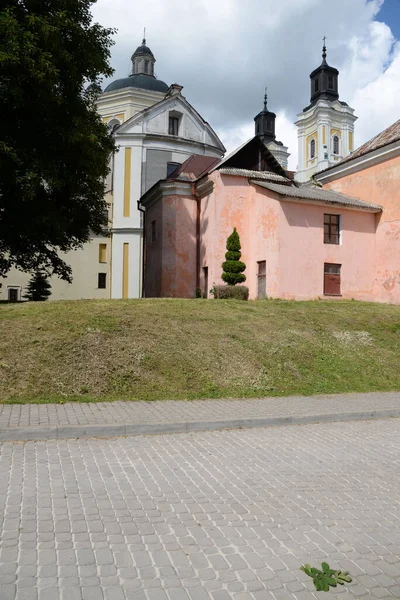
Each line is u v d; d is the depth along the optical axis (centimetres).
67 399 837
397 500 470
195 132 3606
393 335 1472
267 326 1347
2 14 1445
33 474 505
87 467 533
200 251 2334
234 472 534
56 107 1669
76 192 1914
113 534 375
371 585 317
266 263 2044
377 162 2208
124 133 3369
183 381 984
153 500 446
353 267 2117
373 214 2188
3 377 891
